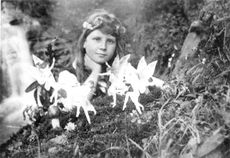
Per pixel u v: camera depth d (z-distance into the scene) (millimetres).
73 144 1671
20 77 3010
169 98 1764
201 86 1743
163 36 2592
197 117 1572
